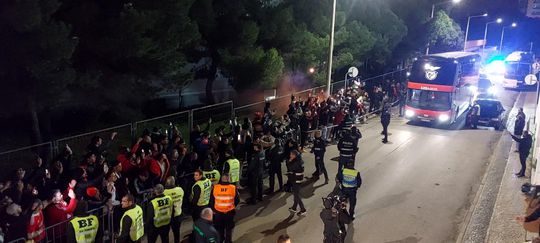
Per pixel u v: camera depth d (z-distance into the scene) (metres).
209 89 23.44
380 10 36.38
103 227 8.55
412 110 24.30
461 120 26.70
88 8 13.17
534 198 9.20
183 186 10.93
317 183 14.17
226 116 21.70
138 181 9.99
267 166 14.48
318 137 14.17
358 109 23.78
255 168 11.92
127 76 14.76
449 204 12.89
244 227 10.67
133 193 9.82
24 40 10.84
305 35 25.02
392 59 43.00
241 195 12.77
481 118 24.55
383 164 16.86
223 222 9.02
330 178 14.72
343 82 30.28
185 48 18.75
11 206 7.52
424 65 23.84
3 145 13.81
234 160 11.08
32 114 13.33
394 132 22.78
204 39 20.16
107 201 8.73
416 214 12.04
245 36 20.25
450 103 23.50
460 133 23.19
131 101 16.73
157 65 15.05
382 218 11.68
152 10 14.11
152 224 8.06
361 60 34.66
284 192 13.19
